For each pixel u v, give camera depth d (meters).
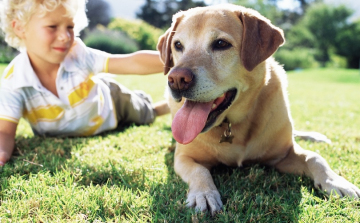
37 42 0.82
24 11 0.80
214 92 0.63
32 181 0.64
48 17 0.80
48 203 0.57
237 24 0.68
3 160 0.76
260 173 0.70
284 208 0.55
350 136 1.02
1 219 0.52
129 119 1.11
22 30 0.85
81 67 0.92
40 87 0.88
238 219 0.52
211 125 0.65
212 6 0.74
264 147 0.74
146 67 0.95
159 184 0.65
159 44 0.82
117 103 1.06
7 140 0.82
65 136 0.98
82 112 0.93
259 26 0.67
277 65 0.81
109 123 1.02
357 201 0.58
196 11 0.72
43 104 0.91
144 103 1.13
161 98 1.64
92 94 0.95
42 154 0.80
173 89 0.63
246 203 0.57
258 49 0.66
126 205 0.56
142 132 1.01
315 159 0.69
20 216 0.53
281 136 0.74
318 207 0.57
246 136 0.73
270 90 0.73
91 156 0.81
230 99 0.67
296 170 0.72
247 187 0.65
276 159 0.77
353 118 1.33
